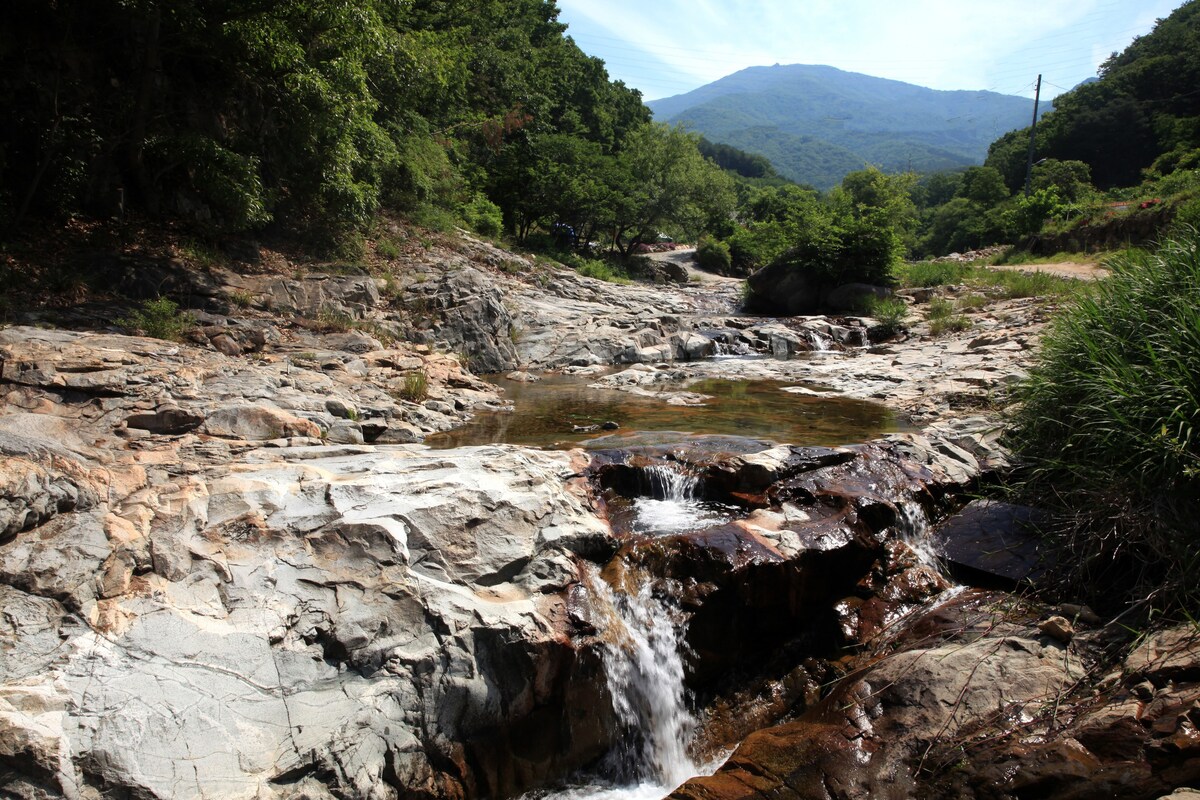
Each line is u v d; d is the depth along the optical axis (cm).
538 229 3744
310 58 1318
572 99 4972
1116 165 6122
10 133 1112
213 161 1165
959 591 627
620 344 1620
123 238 1201
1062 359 692
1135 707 409
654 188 4047
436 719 447
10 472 465
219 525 500
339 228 1585
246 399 806
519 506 577
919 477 741
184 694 399
